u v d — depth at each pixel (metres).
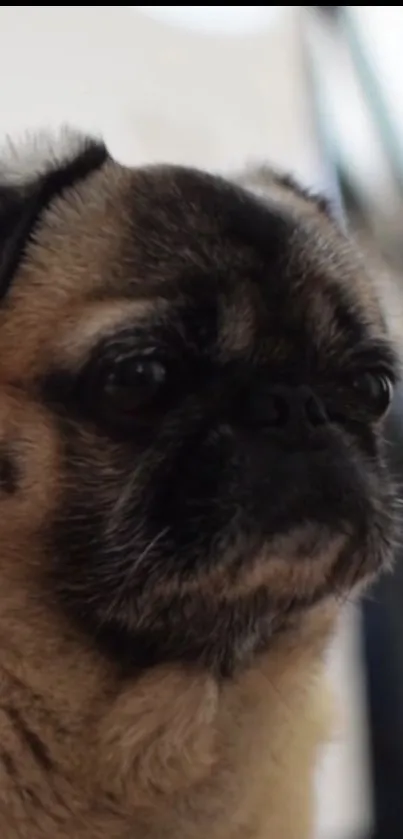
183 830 0.62
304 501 0.61
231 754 0.63
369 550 0.63
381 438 0.67
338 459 0.62
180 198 0.64
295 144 0.98
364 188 0.81
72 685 0.61
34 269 0.63
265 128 1.00
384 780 0.74
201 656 0.62
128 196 0.64
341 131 0.88
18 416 0.62
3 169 0.66
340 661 0.78
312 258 0.64
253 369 0.62
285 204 0.66
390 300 0.69
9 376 0.62
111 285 0.62
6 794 0.60
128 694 0.61
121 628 0.61
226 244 0.63
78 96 0.93
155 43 0.99
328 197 0.71
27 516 0.61
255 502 0.60
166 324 0.61
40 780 0.60
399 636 0.74
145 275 0.62
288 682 0.64
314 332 0.63
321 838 0.76
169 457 0.61
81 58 0.94
